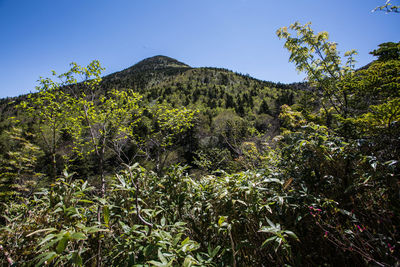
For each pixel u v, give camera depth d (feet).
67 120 17.81
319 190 5.12
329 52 16.69
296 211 4.76
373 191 4.52
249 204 4.44
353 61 15.87
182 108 24.23
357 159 5.03
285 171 5.92
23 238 4.40
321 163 5.27
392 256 3.05
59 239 2.48
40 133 16.48
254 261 4.45
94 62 16.60
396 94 8.52
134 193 4.38
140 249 3.17
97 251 4.53
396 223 3.76
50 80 16.40
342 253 3.84
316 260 4.27
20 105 16.66
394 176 4.17
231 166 23.34
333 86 15.12
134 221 4.87
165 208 5.32
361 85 9.96
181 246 3.17
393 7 6.86
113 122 19.48
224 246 4.10
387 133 5.75
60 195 4.05
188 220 5.44
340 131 6.82
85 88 17.88
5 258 4.15
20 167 27.17
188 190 5.74
